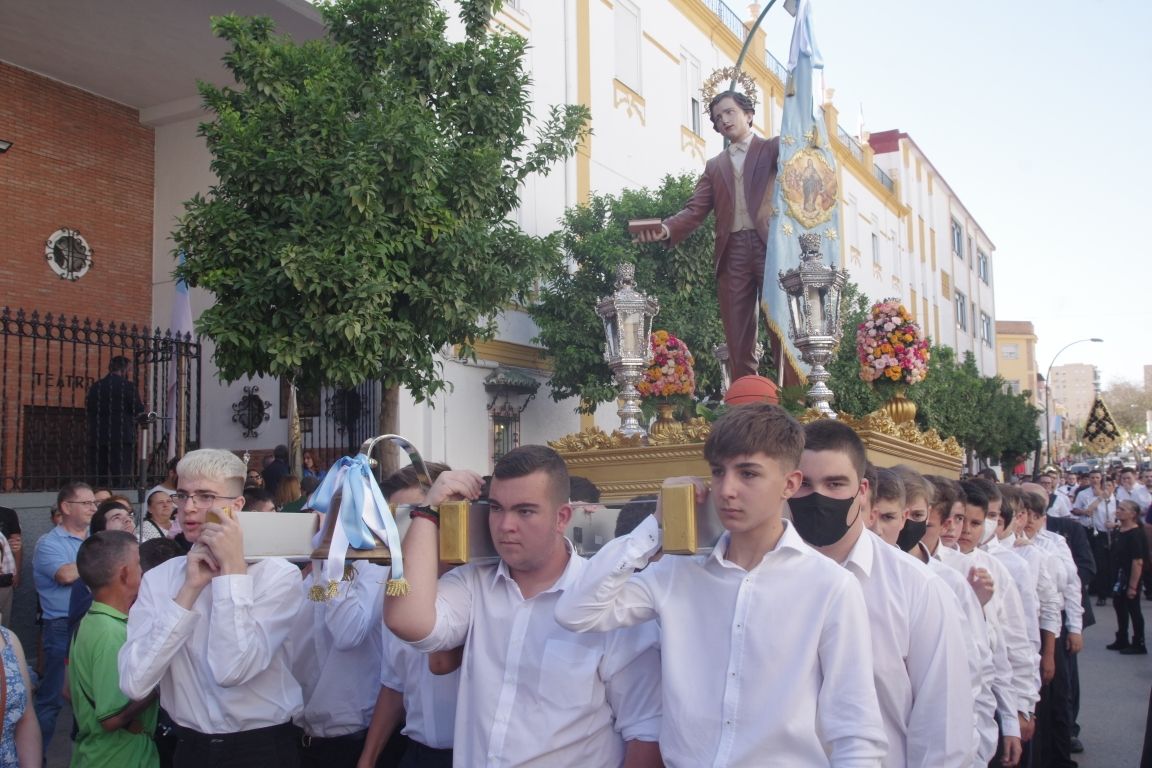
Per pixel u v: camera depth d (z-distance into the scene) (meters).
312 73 8.24
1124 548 12.39
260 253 7.91
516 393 13.86
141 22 12.52
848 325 17.16
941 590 2.88
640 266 13.34
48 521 9.39
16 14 12.28
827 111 27.25
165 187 15.11
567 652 2.80
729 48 21.94
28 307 13.28
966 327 44.28
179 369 10.43
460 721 2.88
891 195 33.34
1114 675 10.76
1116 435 30.47
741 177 7.71
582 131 10.65
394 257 8.38
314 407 12.99
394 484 3.77
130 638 3.32
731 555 2.63
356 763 4.06
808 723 2.40
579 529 3.36
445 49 8.95
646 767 2.75
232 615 3.19
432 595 2.64
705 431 5.33
